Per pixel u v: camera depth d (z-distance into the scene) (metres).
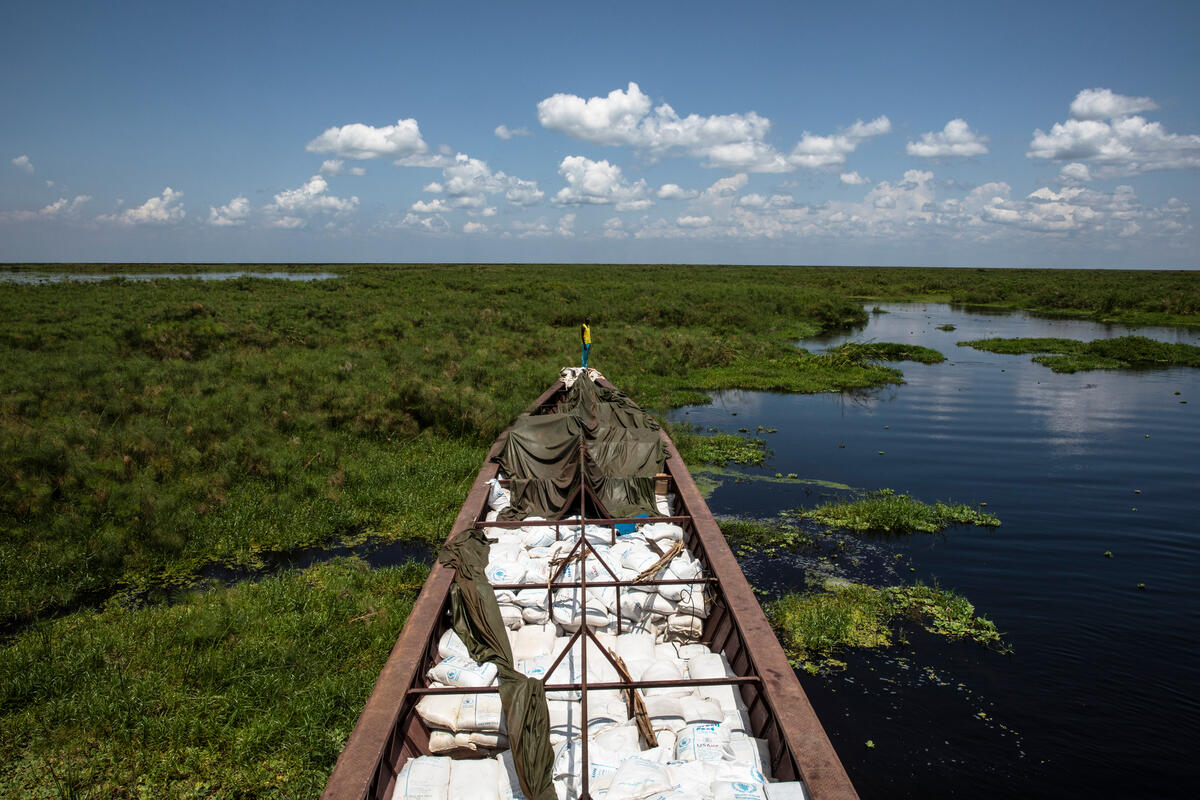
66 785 5.45
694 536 7.01
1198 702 6.67
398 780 3.79
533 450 8.46
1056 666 7.23
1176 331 37.16
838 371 24.08
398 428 14.41
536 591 5.69
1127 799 5.54
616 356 24.27
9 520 9.87
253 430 13.30
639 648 5.18
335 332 25.48
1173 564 9.52
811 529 10.75
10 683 6.50
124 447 11.92
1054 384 22.50
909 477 13.31
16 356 18.56
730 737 4.16
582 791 3.71
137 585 8.91
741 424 17.42
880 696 6.76
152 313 25.66
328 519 10.56
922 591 8.64
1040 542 10.27
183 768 5.68
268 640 7.38
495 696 4.36
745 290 49.16
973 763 5.91
